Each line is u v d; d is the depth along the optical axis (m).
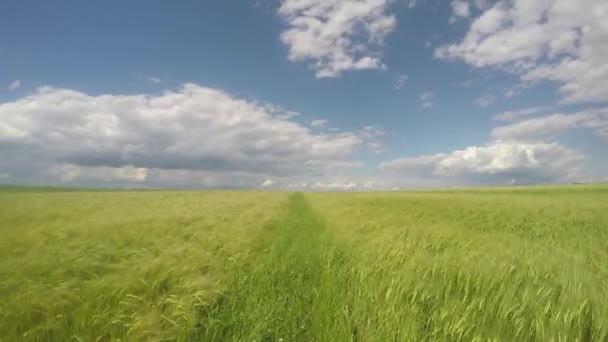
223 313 3.93
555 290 3.81
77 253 5.82
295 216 16.47
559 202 22.81
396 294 4.05
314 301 4.46
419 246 6.33
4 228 8.45
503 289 3.83
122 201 23.22
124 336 3.29
